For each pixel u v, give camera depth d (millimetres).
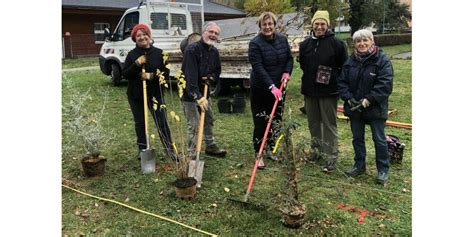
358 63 3791
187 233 3086
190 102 4289
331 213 3328
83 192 3814
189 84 4102
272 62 4168
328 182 3965
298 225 3090
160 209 3471
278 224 3164
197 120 4375
